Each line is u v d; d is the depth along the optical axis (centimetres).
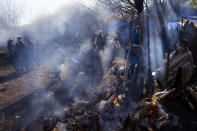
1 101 638
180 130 395
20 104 602
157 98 347
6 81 893
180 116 443
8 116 523
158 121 328
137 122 318
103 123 404
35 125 447
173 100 519
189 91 550
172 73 556
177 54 597
